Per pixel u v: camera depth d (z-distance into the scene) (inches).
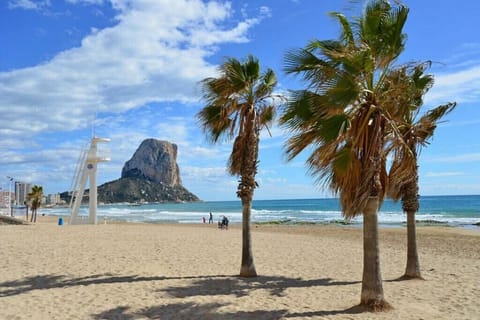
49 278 404.2
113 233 914.7
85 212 3484.3
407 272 428.1
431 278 429.1
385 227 1445.6
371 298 297.7
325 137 271.9
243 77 405.4
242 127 427.8
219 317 283.4
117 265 476.4
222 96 418.6
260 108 430.3
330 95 272.4
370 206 293.7
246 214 429.7
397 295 349.1
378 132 285.9
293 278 426.9
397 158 318.3
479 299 335.3
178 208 4685.0
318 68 289.1
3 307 301.0
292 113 293.1
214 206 5344.5
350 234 1085.1
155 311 296.2
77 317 278.2
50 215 2901.1
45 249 594.9
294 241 829.2
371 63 278.4
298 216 2498.8
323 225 1631.4
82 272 434.3
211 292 355.9
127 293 346.9
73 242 691.4
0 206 3029.0
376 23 288.4
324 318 278.5
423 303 321.4
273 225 1642.5
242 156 429.1
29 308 298.8
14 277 406.6
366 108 286.4
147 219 2461.9
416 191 425.4
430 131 414.0
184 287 373.1
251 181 426.0
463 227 1417.3
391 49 287.1
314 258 572.7
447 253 663.1
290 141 300.5
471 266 515.2
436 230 1235.9
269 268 486.3
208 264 498.0
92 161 1450.5
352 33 298.0
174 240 764.6
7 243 660.7
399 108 307.6
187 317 283.3
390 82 299.9
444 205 3368.6
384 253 645.3
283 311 298.2
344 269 485.7
